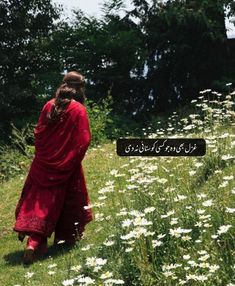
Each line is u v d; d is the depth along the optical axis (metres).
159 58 15.41
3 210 6.46
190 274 3.06
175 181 5.05
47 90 15.38
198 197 4.12
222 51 14.82
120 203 4.95
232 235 3.42
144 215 3.79
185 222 3.78
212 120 6.77
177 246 3.37
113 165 7.01
